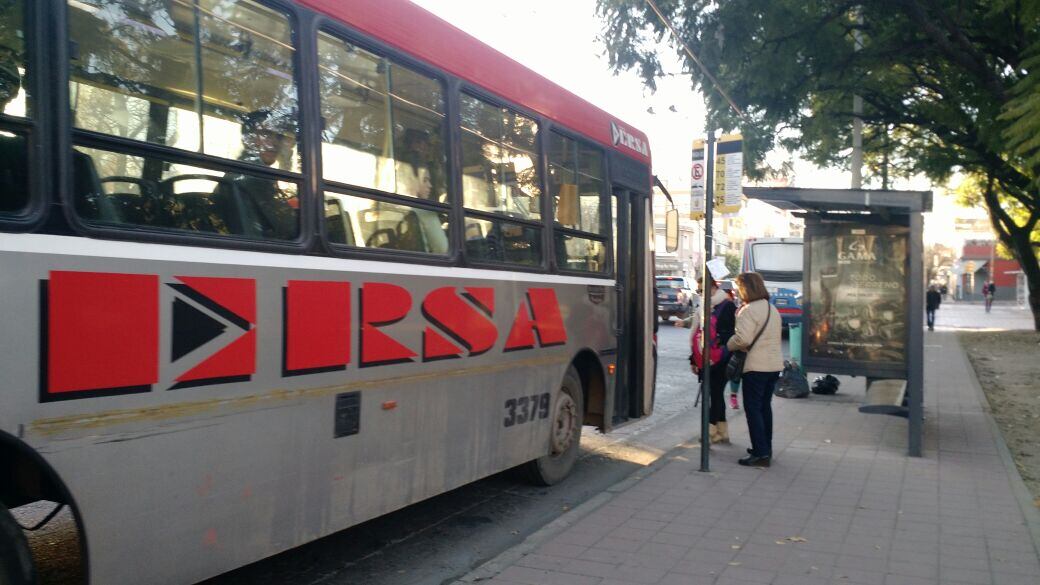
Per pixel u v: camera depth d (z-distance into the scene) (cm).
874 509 679
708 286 809
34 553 523
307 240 434
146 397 343
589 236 785
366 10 492
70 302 316
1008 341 2709
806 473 805
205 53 383
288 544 421
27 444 301
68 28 325
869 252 1046
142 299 343
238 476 389
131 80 348
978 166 2559
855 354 1051
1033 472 840
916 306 883
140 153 350
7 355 295
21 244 302
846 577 522
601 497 711
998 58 1656
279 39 426
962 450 923
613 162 844
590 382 816
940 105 1938
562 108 741
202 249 371
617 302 854
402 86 523
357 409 469
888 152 2519
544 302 693
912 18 1516
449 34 580
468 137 593
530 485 768
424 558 575
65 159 319
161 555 352
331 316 448
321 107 451
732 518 650
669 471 812
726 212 828
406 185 522
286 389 417
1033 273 3191
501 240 633
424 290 532
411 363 518
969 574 529
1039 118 951
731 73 1658
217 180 386
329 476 448
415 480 525
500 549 598
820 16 1611
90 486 322
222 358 379
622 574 524
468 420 585
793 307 2558
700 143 835
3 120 302
